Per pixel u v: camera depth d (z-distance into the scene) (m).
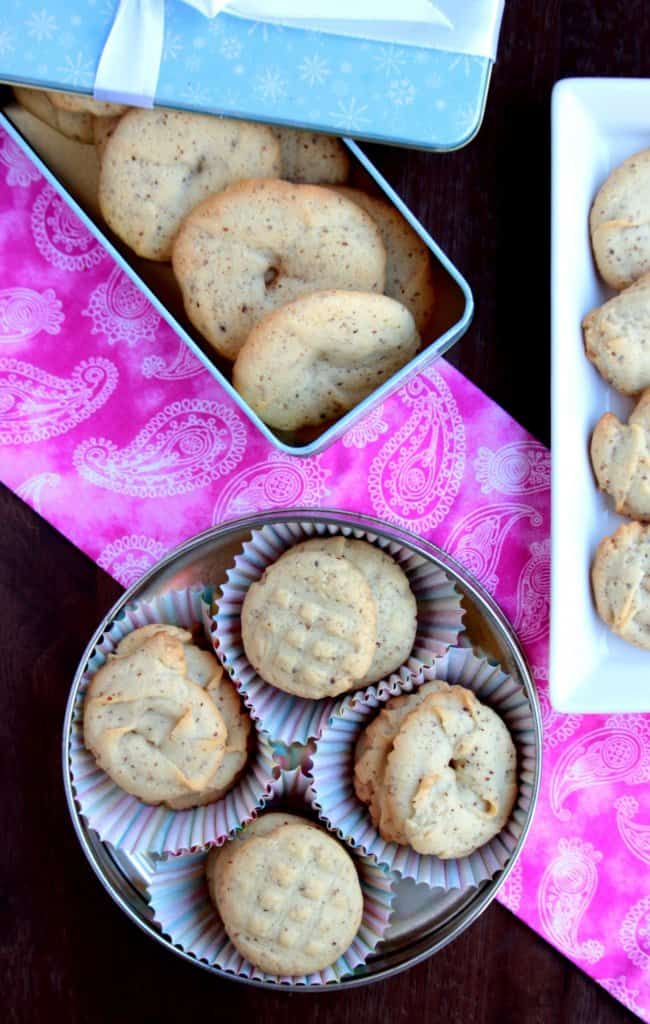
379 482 0.62
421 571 0.60
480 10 0.54
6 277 0.62
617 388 0.60
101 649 0.59
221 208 0.56
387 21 0.54
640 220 0.59
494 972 0.62
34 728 0.62
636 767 0.62
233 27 0.55
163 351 0.62
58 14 0.55
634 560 0.59
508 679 0.59
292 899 0.58
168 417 0.62
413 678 0.60
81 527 0.62
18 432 0.62
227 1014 0.62
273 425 0.58
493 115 0.61
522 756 0.60
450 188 0.61
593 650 0.60
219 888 0.59
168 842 0.59
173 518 0.62
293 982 0.59
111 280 0.62
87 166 0.59
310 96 0.55
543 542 0.62
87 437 0.62
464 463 0.62
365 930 0.60
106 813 0.59
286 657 0.58
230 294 0.57
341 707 0.59
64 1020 0.62
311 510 0.59
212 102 0.55
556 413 0.59
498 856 0.59
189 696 0.58
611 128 0.60
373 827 0.60
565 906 0.62
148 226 0.58
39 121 0.59
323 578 0.58
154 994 0.63
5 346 0.62
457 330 0.56
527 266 0.62
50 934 0.63
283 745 0.61
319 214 0.56
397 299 0.59
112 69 0.55
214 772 0.58
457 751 0.58
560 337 0.59
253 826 0.60
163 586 0.60
